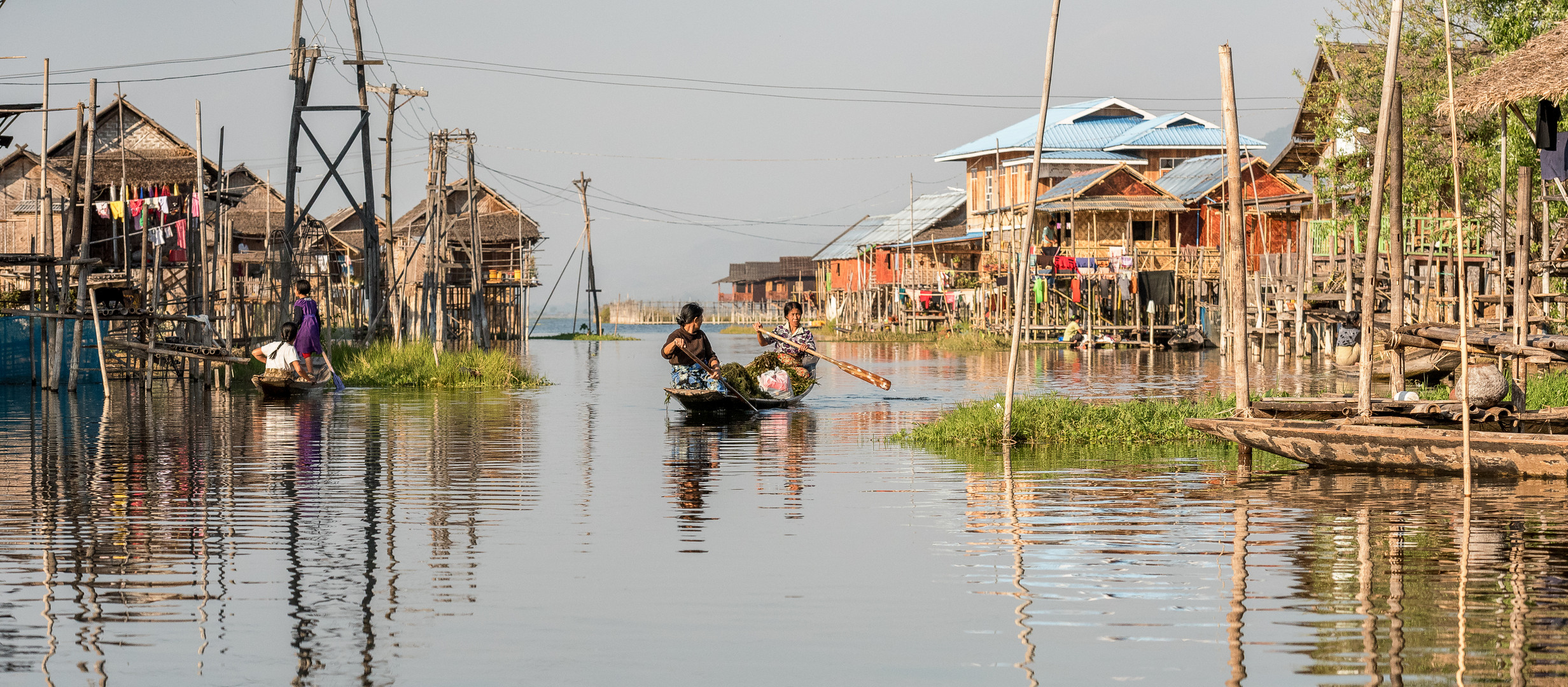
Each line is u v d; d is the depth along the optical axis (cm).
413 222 7456
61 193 4578
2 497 1276
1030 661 743
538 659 750
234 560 991
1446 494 1276
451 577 938
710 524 1144
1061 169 7069
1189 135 7225
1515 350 1580
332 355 3344
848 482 1384
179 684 706
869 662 744
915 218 8550
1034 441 1734
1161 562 978
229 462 1546
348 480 1401
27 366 2912
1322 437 1423
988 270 6291
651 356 5034
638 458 1590
